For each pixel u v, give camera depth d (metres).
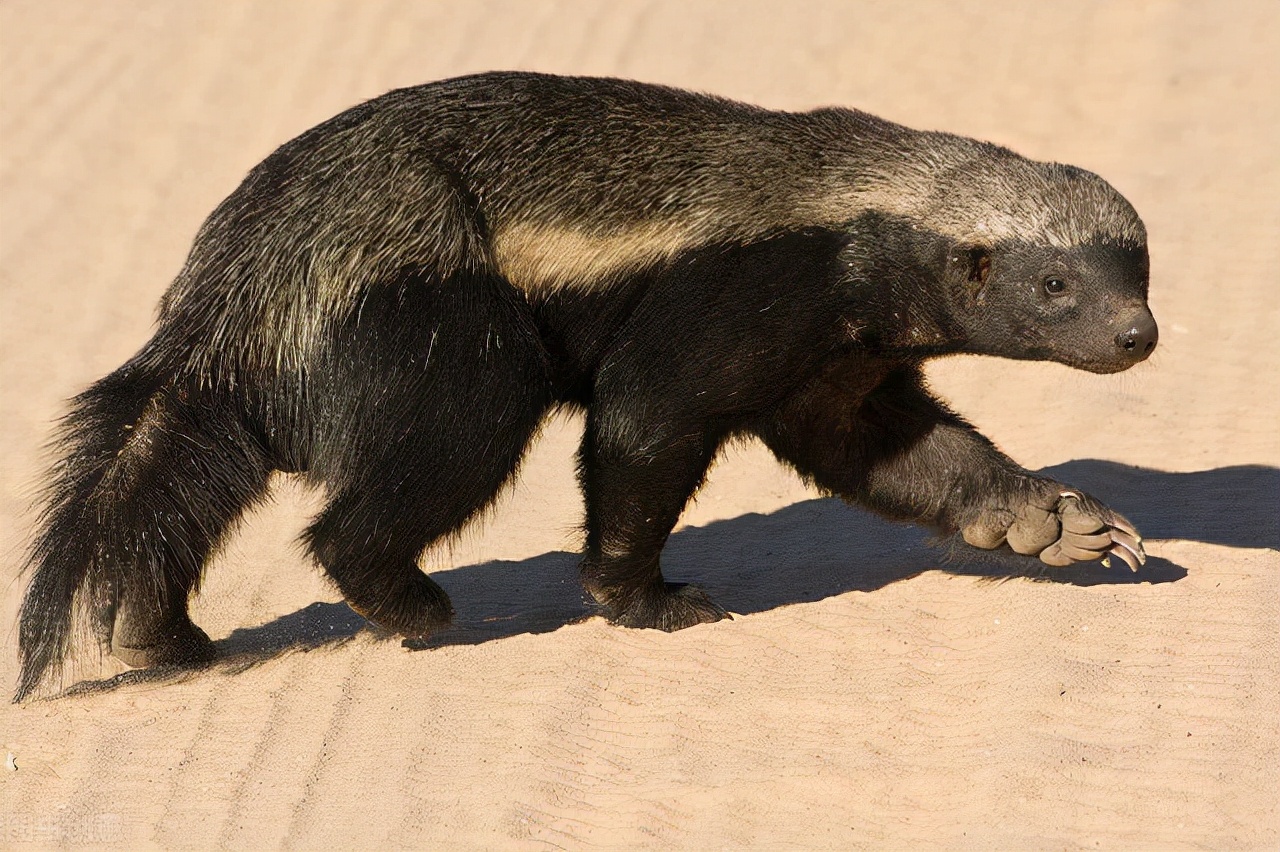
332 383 11.85
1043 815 9.62
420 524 12.13
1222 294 22.00
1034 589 12.84
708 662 12.24
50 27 36.00
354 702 11.87
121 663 12.94
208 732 11.52
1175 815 9.53
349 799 10.49
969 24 35.34
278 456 12.27
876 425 13.37
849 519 15.74
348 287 11.74
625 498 12.50
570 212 11.85
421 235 11.71
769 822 9.84
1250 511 14.41
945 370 19.56
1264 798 9.64
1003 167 11.80
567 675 12.06
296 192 11.89
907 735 10.83
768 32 35.38
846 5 36.72
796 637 12.58
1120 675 11.27
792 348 12.06
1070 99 31.58
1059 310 11.50
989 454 13.20
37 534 12.13
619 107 12.06
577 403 12.91
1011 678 11.29
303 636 13.29
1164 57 33.06
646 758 10.80
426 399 11.82
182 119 31.73
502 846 9.75
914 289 11.90
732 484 17.12
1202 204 26.03
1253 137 28.94
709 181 11.88
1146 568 13.22
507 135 11.89
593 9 36.53
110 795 10.73
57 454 12.42
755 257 11.84
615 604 13.05
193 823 10.30
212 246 12.10
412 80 33.12
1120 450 16.67
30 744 11.54
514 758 10.84
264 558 15.24
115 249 26.30
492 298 11.87
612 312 12.13
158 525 11.91
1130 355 11.37
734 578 14.20
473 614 13.63
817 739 10.88
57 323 23.41
